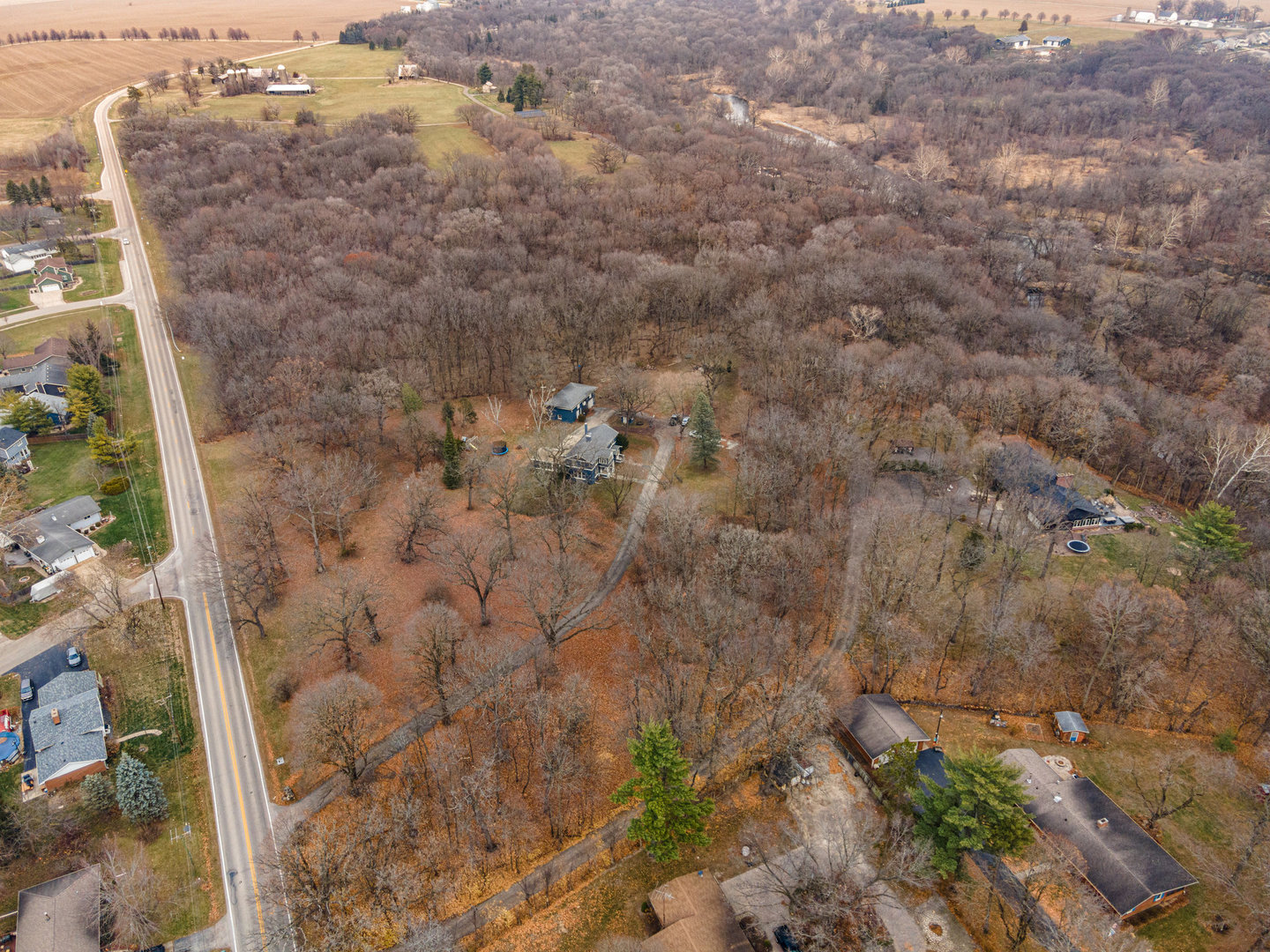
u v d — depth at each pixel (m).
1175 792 82.25
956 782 71.31
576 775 83.88
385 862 74.25
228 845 79.19
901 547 107.94
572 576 100.62
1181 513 126.00
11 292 194.12
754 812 81.81
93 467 135.75
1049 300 199.38
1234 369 159.62
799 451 118.75
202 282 173.88
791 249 191.88
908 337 158.00
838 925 69.62
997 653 96.81
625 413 148.12
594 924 71.81
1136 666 91.31
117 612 105.06
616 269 180.50
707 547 108.75
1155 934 69.44
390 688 94.94
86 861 77.62
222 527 122.81
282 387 138.38
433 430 134.38
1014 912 71.38
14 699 94.81
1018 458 120.69
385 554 116.12
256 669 98.56
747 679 87.75
